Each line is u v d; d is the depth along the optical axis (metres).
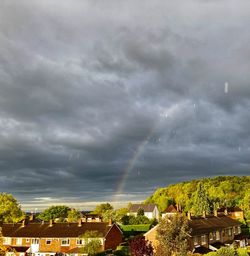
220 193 158.25
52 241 72.00
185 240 42.22
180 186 181.12
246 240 75.31
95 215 128.50
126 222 98.75
